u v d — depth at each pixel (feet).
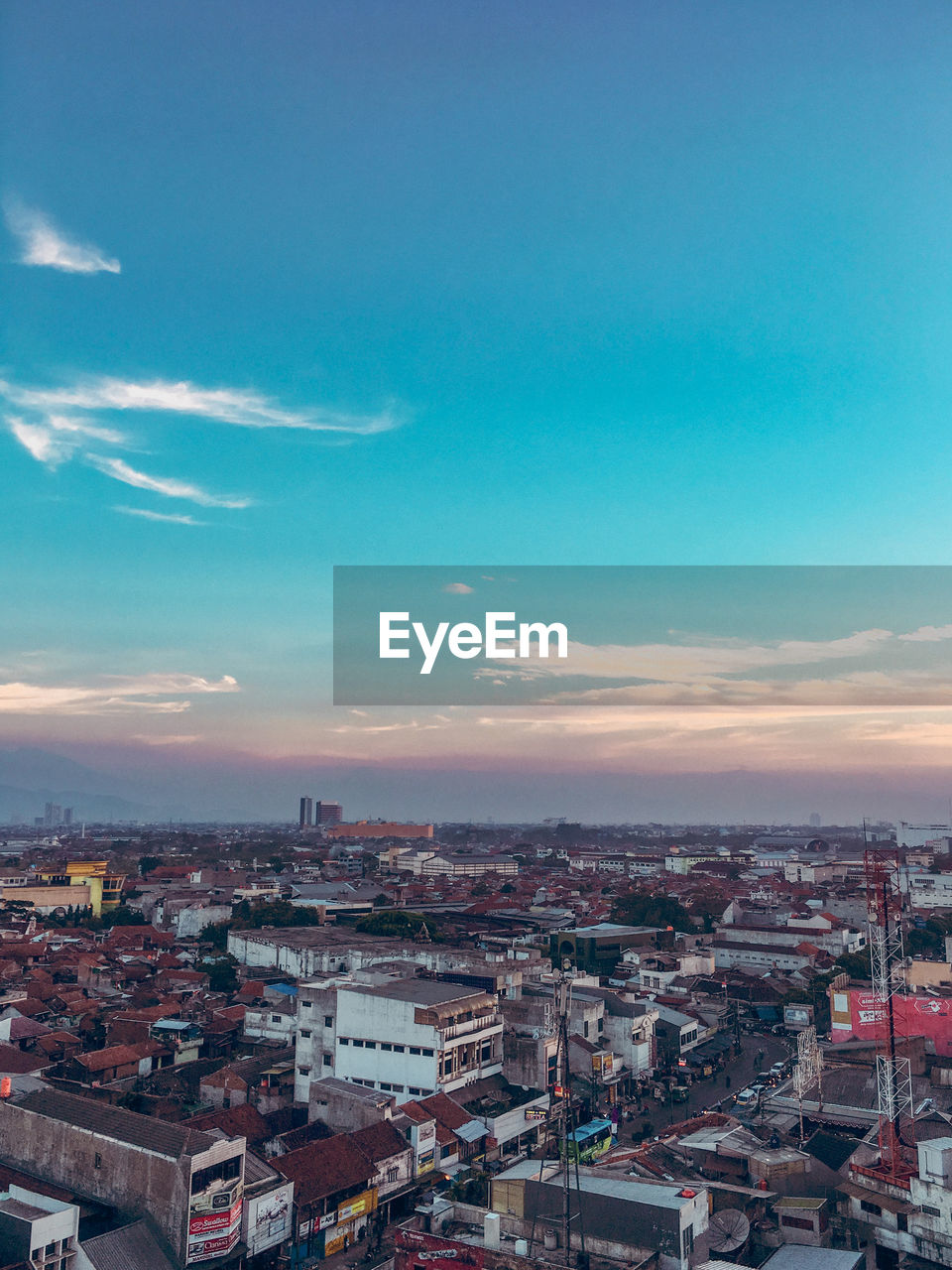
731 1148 209.46
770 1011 419.95
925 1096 271.90
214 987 426.51
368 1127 215.51
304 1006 277.85
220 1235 168.76
